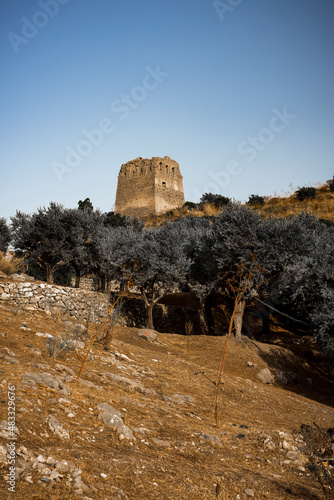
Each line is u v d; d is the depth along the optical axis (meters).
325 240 22.19
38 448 3.72
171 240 23.39
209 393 9.88
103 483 3.53
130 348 13.20
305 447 6.45
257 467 5.25
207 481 4.31
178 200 79.88
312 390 17.09
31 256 26.31
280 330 29.41
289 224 21.58
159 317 26.81
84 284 34.53
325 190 55.38
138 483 3.74
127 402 6.55
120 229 26.92
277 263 21.28
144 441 5.05
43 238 26.25
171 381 9.94
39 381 5.68
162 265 21.70
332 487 4.97
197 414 7.56
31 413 4.49
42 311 16.20
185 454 5.04
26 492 2.93
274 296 22.81
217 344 19.52
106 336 11.76
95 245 27.66
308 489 4.77
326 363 19.25
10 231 27.62
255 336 26.36
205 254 23.42
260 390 12.23
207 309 26.52
